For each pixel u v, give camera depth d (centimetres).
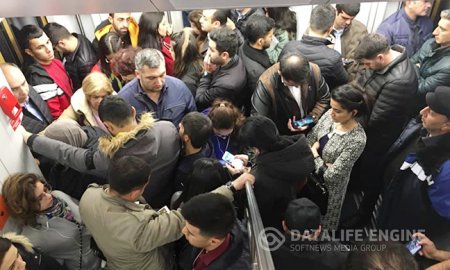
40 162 205
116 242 142
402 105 210
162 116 224
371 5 300
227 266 133
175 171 195
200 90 254
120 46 269
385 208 193
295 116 231
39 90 253
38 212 164
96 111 224
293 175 163
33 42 246
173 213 150
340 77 239
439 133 165
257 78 249
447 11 221
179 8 83
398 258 113
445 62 218
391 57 212
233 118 207
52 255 170
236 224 147
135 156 156
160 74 209
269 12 301
